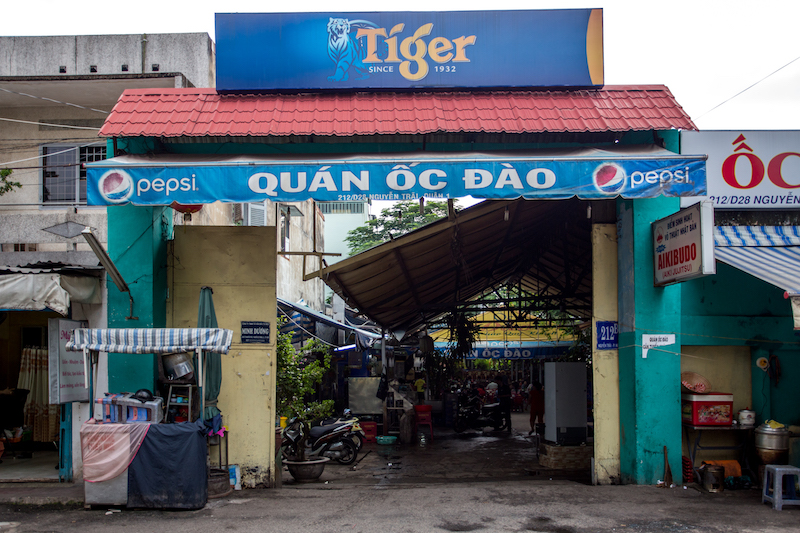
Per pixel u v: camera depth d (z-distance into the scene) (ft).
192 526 20.58
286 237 66.59
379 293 40.68
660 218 27.02
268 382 27.94
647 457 26.37
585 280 46.96
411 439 49.67
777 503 22.38
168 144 27.02
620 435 27.86
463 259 37.81
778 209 29.50
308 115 26.45
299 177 22.57
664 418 26.45
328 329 54.39
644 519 21.12
